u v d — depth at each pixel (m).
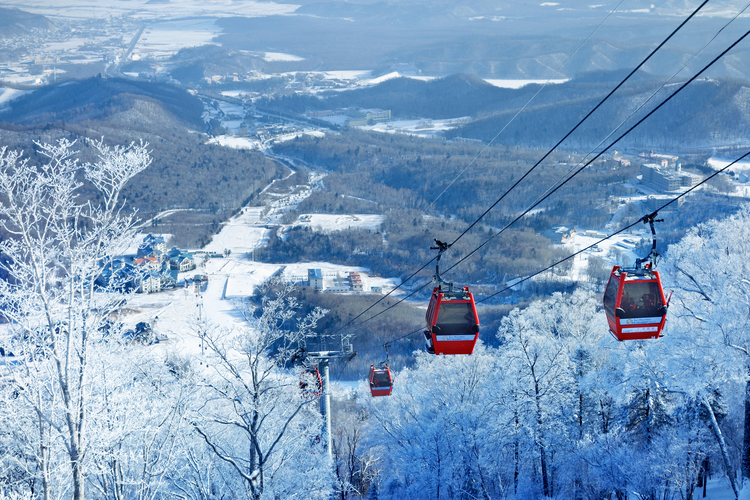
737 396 45.59
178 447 31.95
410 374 69.81
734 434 44.59
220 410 37.31
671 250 52.34
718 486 42.03
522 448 48.44
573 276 142.38
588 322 61.06
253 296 145.25
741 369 37.84
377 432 61.81
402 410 60.50
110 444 25.48
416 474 50.94
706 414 42.50
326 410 36.78
